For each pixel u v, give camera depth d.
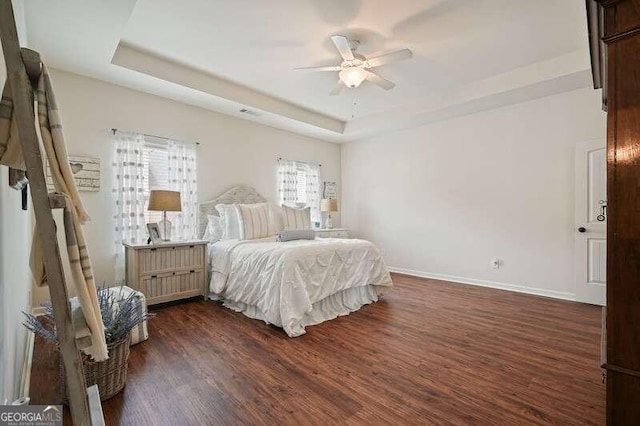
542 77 3.34
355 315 3.15
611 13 1.08
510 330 2.73
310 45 2.96
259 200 4.70
